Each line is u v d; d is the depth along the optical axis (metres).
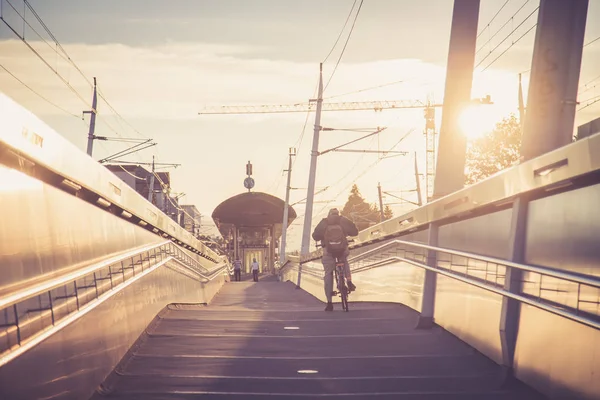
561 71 7.40
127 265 8.02
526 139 7.52
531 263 6.23
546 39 7.42
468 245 8.23
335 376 6.91
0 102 4.21
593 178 5.09
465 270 8.20
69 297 5.49
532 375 5.95
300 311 13.41
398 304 12.52
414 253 11.05
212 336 9.38
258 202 83.12
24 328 4.45
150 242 11.14
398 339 9.14
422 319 9.91
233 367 7.33
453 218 8.95
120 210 8.38
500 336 6.64
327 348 8.54
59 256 5.71
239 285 40.16
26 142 4.70
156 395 6.04
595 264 5.01
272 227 89.88
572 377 5.19
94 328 6.05
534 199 6.25
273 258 92.44
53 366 4.84
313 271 25.73
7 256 4.52
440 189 11.43
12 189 4.70
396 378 6.77
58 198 5.84
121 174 66.31
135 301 8.35
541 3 7.48
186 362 7.58
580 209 5.30
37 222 5.20
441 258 9.45
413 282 11.01
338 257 13.95
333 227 13.91
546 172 5.65
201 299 18.30
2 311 4.11
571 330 5.24
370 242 16.22
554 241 5.76
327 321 11.20
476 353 7.79
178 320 11.02
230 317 11.72
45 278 5.26
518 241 6.49
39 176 5.34
